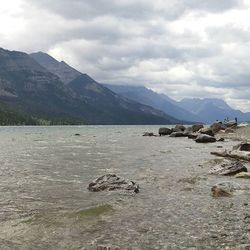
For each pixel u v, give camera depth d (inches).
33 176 1173.1
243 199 806.5
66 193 900.0
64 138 3981.3
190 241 527.2
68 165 1473.9
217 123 4498.0
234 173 1178.0
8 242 536.1
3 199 825.5
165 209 725.3
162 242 526.0
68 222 636.7
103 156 1850.4
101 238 549.6
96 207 726.5
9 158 1732.3
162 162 1572.3
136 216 673.6
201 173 1226.0
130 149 2330.2
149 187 975.0
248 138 3196.4
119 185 938.1
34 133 5782.5
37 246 519.2
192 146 2566.4
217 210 709.9
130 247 507.2
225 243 514.3
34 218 662.5
